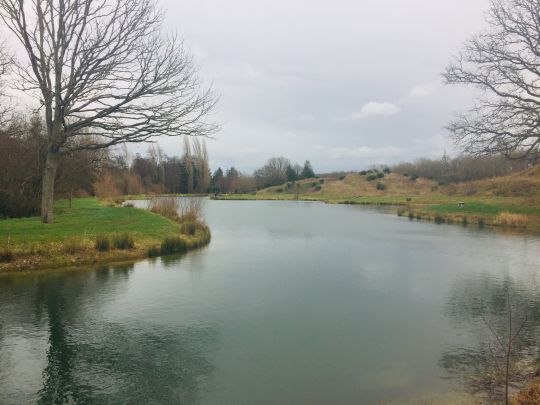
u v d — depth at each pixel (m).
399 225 35.12
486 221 36.47
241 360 8.13
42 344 8.74
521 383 7.14
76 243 17.06
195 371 7.66
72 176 29.30
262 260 18.45
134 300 11.95
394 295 12.88
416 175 99.12
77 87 19.12
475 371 7.69
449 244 23.95
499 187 60.81
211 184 109.56
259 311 11.16
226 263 17.61
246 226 33.72
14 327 9.69
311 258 19.08
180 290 13.10
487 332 9.73
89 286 13.33
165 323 10.12
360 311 11.28
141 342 8.94
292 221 38.66
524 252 21.20
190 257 18.86
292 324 10.19
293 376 7.50
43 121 30.66
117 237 18.55
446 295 12.92
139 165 94.88
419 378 7.43
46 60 19.53
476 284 14.33
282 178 117.69
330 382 7.30
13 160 23.59
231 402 6.62
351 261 18.44
